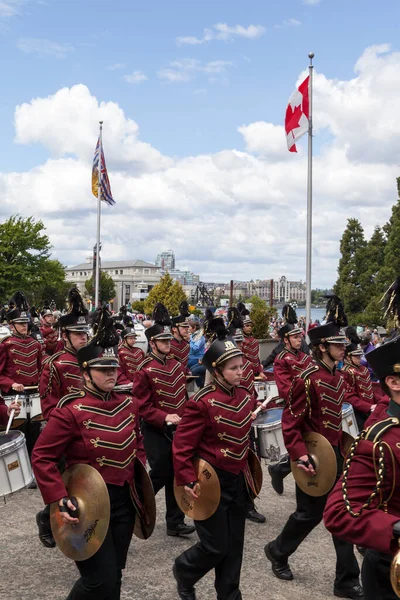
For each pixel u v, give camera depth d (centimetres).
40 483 398
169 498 654
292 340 805
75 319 656
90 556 388
